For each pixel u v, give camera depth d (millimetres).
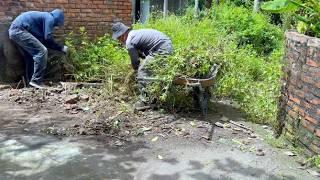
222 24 11102
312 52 4812
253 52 9547
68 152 4930
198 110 6633
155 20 10516
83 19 9000
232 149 5195
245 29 11039
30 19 7473
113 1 9320
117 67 7418
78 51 8461
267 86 7285
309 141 4922
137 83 6855
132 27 9508
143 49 6652
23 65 8016
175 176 4418
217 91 7406
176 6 13758
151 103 6621
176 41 8594
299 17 5613
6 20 7918
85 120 6004
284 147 5297
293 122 5270
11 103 6727
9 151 4898
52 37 7820
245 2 13508
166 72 6312
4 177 4273
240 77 7594
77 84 7602
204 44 7406
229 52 7496
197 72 6418
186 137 5531
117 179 4312
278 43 10750
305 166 4770
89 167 4566
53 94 7207
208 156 4961
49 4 8484
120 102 6840
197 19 11227
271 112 6324
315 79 4766
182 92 6449
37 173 4387
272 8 5531
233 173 4539
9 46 7766
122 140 5359
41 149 4984
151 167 4605
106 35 8914
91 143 5227
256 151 5137
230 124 6121
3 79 7977
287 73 5461
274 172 4598
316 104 4766
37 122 5906
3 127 5680
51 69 8164
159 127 5848
